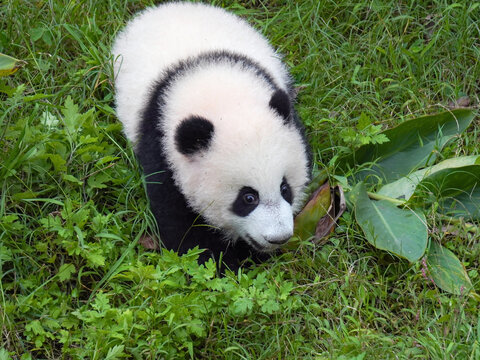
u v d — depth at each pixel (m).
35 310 4.55
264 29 6.81
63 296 4.65
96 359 4.18
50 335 4.42
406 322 4.81
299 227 5.30
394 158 5.86
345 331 4.47
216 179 4.76
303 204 5.40
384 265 5.23
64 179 5.17
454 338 4.52
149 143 5.17
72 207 5.02
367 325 4.71
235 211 4.86
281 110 4.93
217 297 4.53
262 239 4.77
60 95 5.91
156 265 4.90
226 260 5.35
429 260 5.12
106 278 4.76
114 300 4.70
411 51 6.85
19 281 4.68
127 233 5.16
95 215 5.10
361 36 6.94
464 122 5.87
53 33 6.37
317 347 4.57
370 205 5.34
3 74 5.19
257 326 4.59
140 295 4.56
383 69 6.67
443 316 4.60
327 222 5.35
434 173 5.42
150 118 5.22
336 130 6.14
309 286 4.92
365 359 4.35
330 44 6.85
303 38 6.87
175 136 4.75
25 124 5.15
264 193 4.73
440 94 6.61
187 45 5.62
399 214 5.29
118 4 6.79
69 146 5.34
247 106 4.90
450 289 4.92
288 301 4.66
